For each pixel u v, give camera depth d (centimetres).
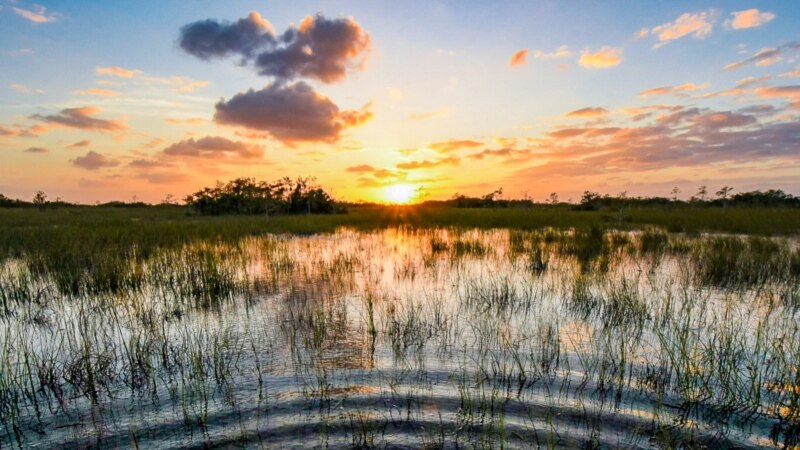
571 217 2186
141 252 1038
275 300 682
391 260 1039
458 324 564
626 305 615
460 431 330
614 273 870
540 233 1533
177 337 518
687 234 1547
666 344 485
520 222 1977
